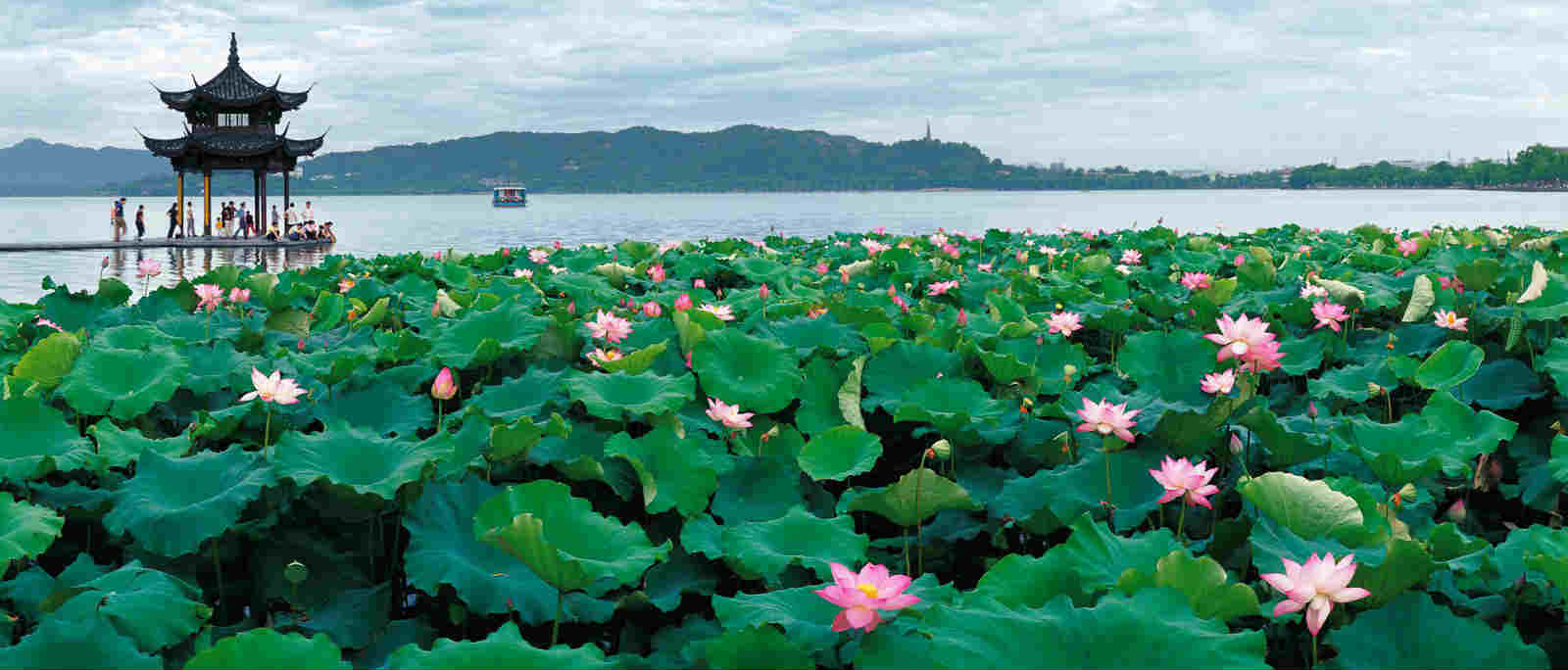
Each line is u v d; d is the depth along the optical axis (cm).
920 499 304
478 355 474
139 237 3734
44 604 247
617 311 589
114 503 300
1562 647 239
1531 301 493
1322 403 460
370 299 707
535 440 336
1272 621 238
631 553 264
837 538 291
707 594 291
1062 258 1024
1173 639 203
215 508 283
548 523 275
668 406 382
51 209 11900
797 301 619
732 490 351
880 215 7569
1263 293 687
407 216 7869
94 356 420
